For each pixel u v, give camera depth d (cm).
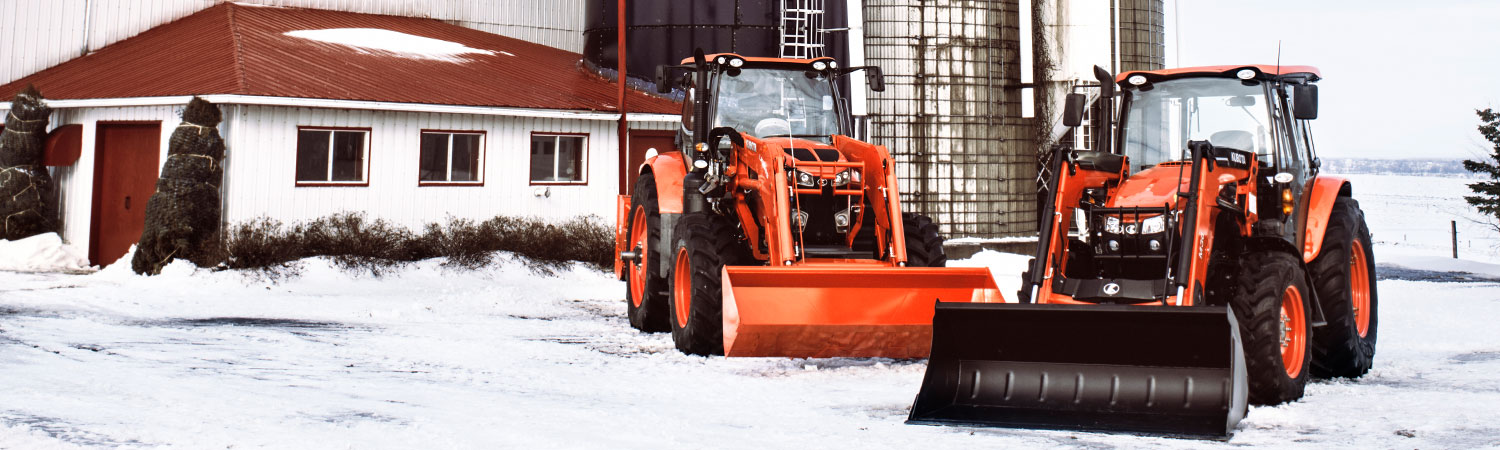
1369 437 639
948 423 671
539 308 1388
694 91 1139
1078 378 703
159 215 1677
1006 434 646
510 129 2044
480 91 2053
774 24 2411
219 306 1351
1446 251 5588
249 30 2131
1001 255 2242
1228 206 771
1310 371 880
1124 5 2352
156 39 2233
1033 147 2380
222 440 605
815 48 2358
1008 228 2367
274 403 721
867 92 2292
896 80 2291
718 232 959
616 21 2497
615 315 1320
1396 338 1141
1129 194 804
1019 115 2381
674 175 1105
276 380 822
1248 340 730
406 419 673
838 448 607
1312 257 848
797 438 632
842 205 972
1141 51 2366
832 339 887
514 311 1352
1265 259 763
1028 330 707
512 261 1808
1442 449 606
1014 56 2378
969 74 2331
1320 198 872
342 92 1842
